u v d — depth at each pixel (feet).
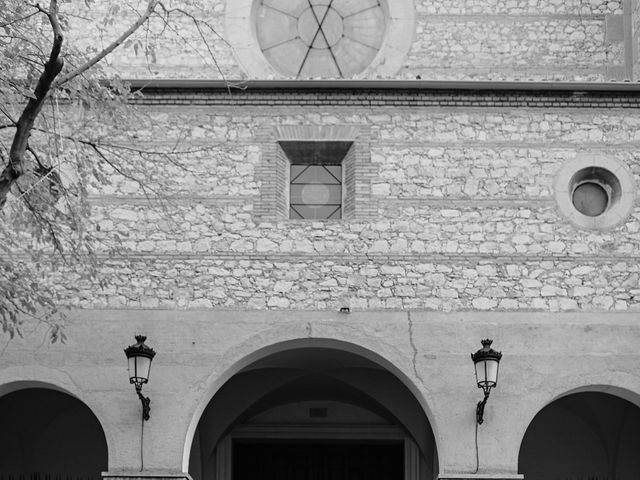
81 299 49.90
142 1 60.90
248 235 50.70
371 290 49.98
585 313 49.75
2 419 60.18
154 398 48.91
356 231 50.72
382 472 64.95
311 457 65.26
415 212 50.98
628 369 49.16
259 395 60.03
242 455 65.05
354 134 52.03
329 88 52.39
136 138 51.65
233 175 51.52
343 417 65.10
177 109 52.29
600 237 50.72
